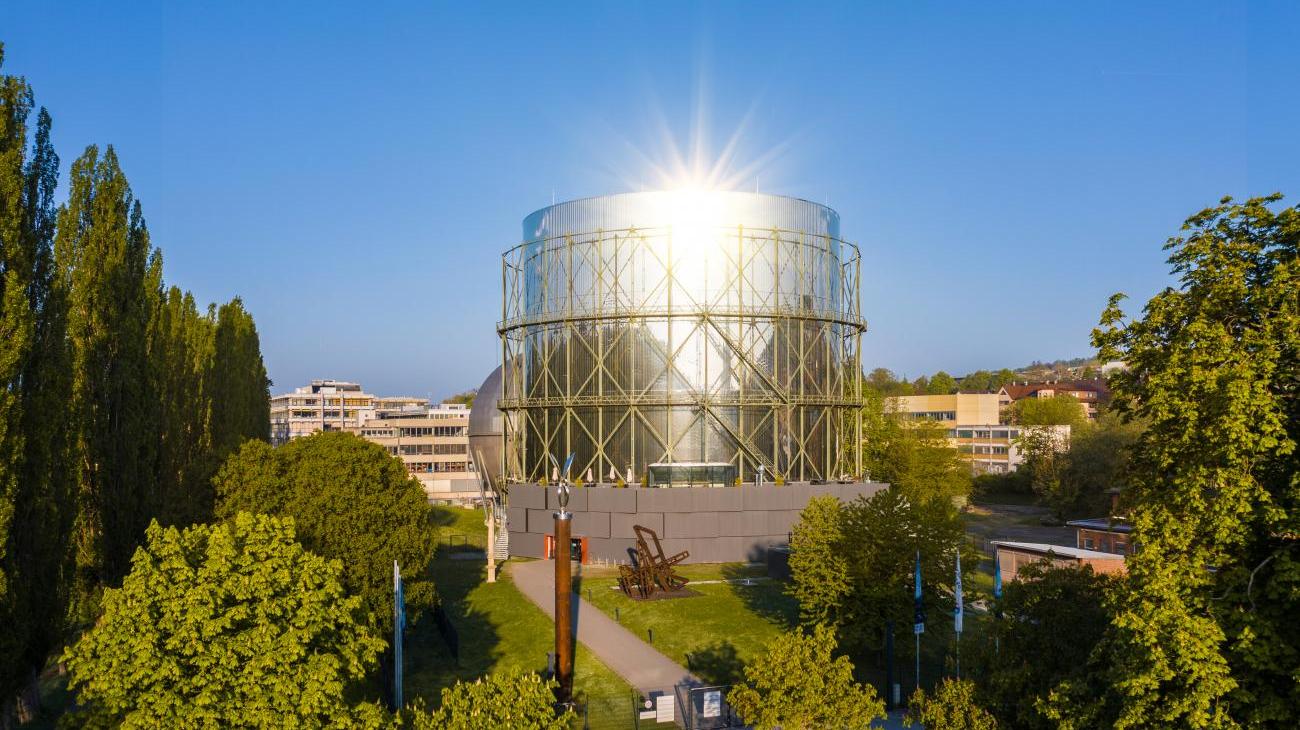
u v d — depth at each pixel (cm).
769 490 5591
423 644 3812
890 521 3434
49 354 2872
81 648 1888
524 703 1908
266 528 2228
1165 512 1905
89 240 3803
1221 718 1677
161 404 4425
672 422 5934
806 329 6306
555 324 6341
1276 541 1862
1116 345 2228
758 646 3566
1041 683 2130
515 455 6638
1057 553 4378
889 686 2947
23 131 2795
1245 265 1962
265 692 1958
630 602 4406
